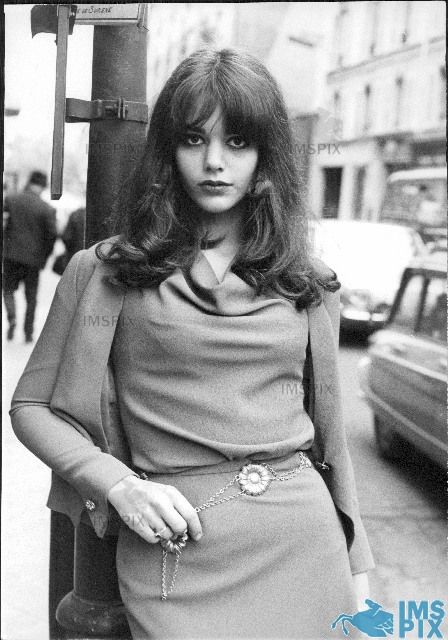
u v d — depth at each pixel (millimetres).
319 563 1408
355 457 2967
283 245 1469
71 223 4098
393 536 2654
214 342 1348
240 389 1372
